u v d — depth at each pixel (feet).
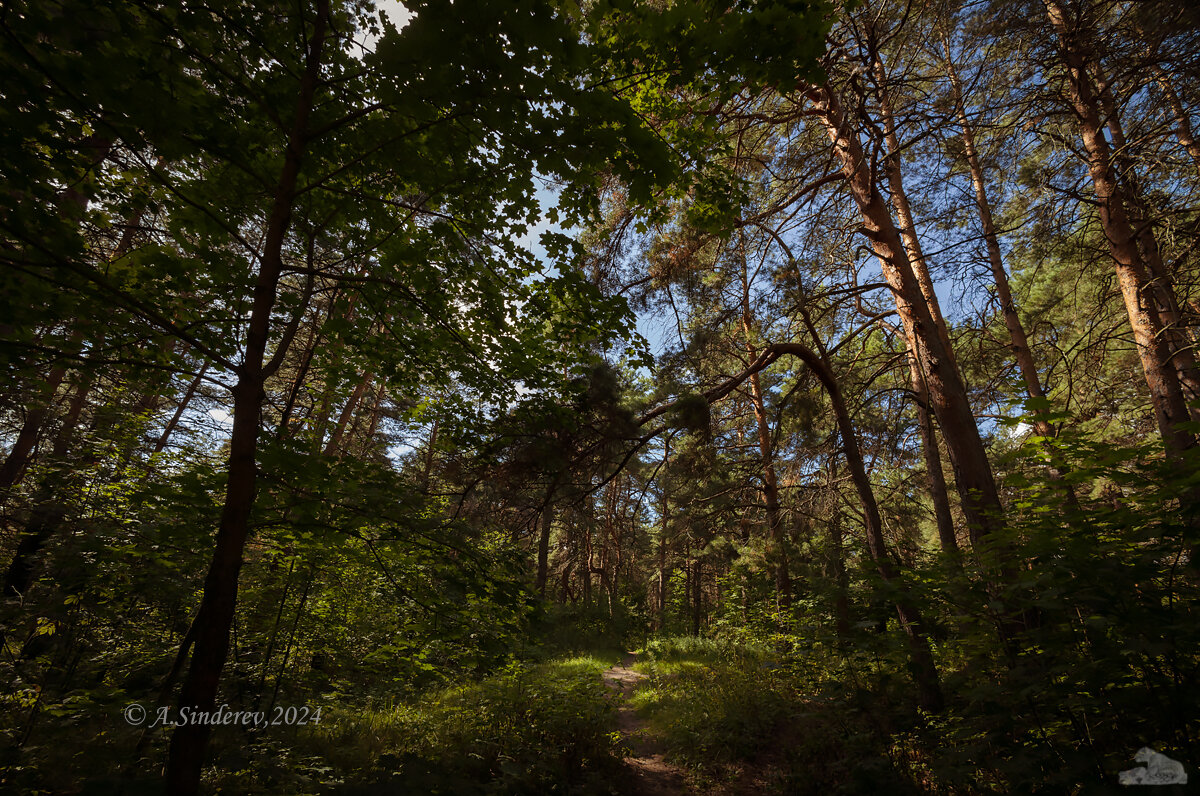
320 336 18.71
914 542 41.73
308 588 22.65
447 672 27.96
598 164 12.41
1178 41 16.88
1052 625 11.19
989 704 11.28
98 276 10.11
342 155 14.08
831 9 10.11
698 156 15.17
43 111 9.72
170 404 29.99
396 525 15.25
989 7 20.31
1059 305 37.09
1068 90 24.57
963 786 13.10
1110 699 9.88
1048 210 24.98
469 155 14.01
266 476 12.85
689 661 40.63
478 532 16.22
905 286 24.38
